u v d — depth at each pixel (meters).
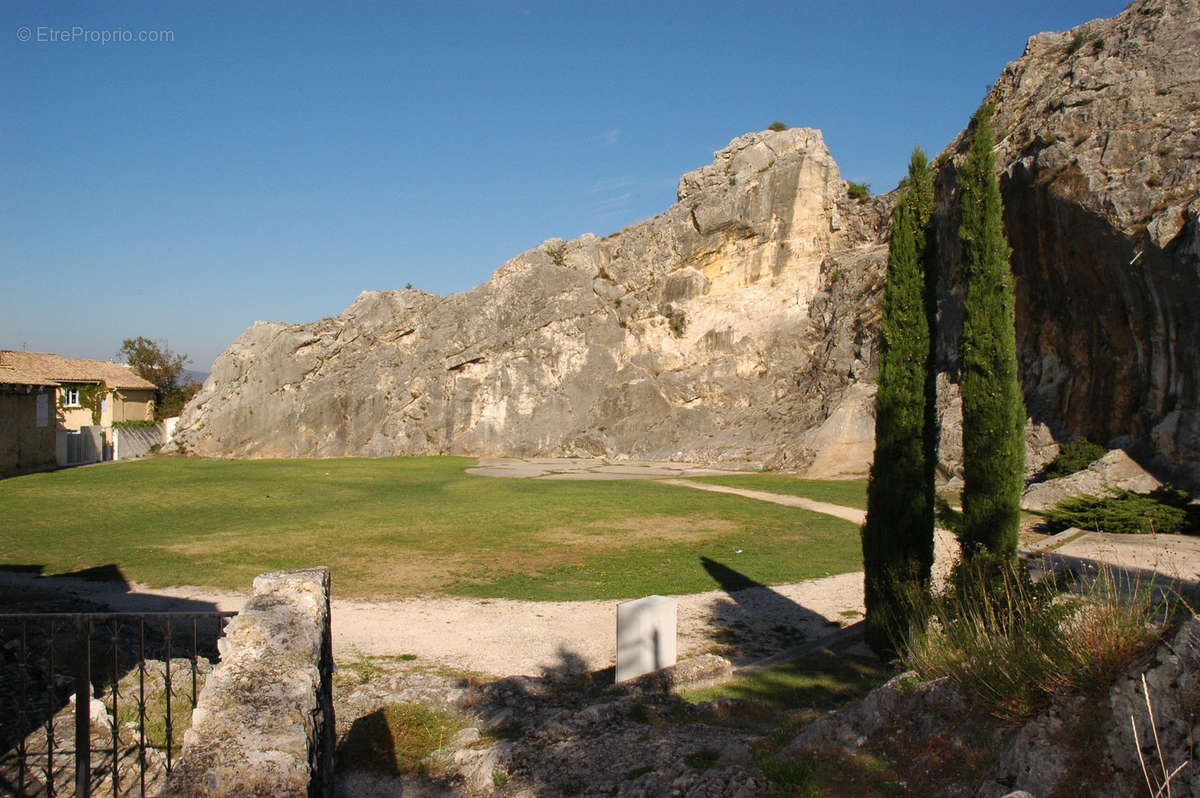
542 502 30.56
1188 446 24.88
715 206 56.12
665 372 56.97
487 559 19.81
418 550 20.91
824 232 55.69
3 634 11.38
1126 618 5.52
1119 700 4.83
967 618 7.65
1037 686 5.67
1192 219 23.45
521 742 7.91
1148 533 20.69
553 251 63.03
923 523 11.62
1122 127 27.94
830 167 55.69
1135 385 27.59
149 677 9.82
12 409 40.81
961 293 37.41
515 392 57.34
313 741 5.07
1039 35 38.62
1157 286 25.39
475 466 47.91
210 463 48.38
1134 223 25.92
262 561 19.20
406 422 57.31
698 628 13.91
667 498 31.75
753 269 56.47
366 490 34.56
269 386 56.41
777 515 27.09
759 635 13.49
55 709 8.91
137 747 8.05
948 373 37.62
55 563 18.73
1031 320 32.81
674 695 9.66
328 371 57.69
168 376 77.31
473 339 59.06
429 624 13.96
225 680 5.28
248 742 4.79
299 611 6.00
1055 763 4.93
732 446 50.31
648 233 59.50
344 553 20.36
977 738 5.83
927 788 5.63
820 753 6.50
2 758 7.79
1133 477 25.59
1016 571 8.85
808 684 10.41
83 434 48.06
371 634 13.27
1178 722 4.49
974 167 11.49
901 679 6.91
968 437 11.38
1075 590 7.76
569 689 10.15
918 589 10.52
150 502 30.03
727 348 55.75
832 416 42.47
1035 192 30.25
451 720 8.98
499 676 11.15
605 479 40.12
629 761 7.16
